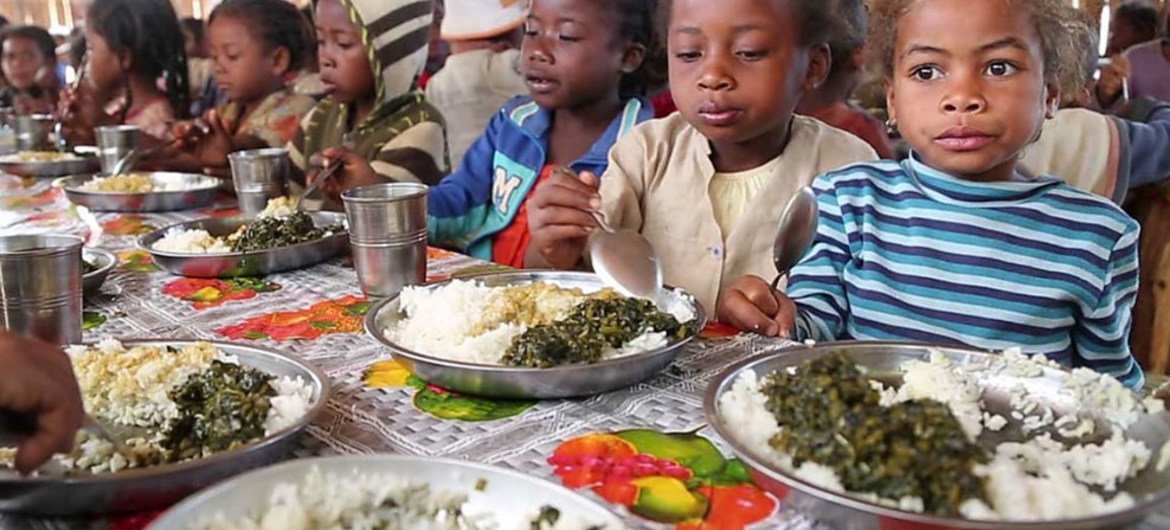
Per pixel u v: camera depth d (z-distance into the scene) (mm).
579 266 1302
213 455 602
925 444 544
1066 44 1141
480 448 693
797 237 1044
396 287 1146
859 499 522
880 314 1205
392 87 2193
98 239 1564
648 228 1463
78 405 583
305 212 1458
